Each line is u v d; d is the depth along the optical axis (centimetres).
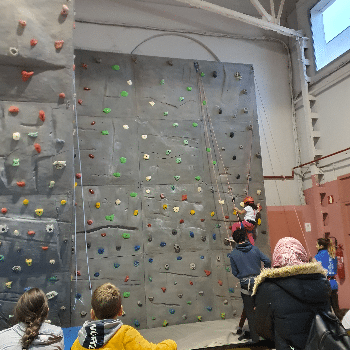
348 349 286
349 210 702
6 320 482
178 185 676
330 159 763
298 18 868
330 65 769
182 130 698
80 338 221
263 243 705
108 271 609
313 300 311
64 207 495
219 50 836
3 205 471
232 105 743
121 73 679
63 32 460
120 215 633
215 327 575
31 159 473
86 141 638
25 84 461
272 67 874
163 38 800
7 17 433
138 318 605
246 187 718
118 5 777
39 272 497
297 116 861
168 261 642
